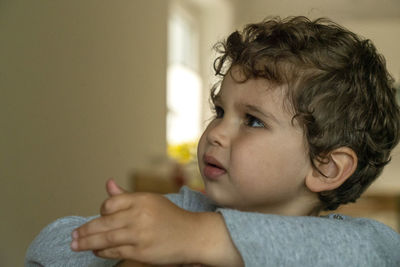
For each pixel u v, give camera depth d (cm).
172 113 545
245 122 70
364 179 78
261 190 68
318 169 70
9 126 237
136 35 397
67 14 285
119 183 359
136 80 395
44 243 75
